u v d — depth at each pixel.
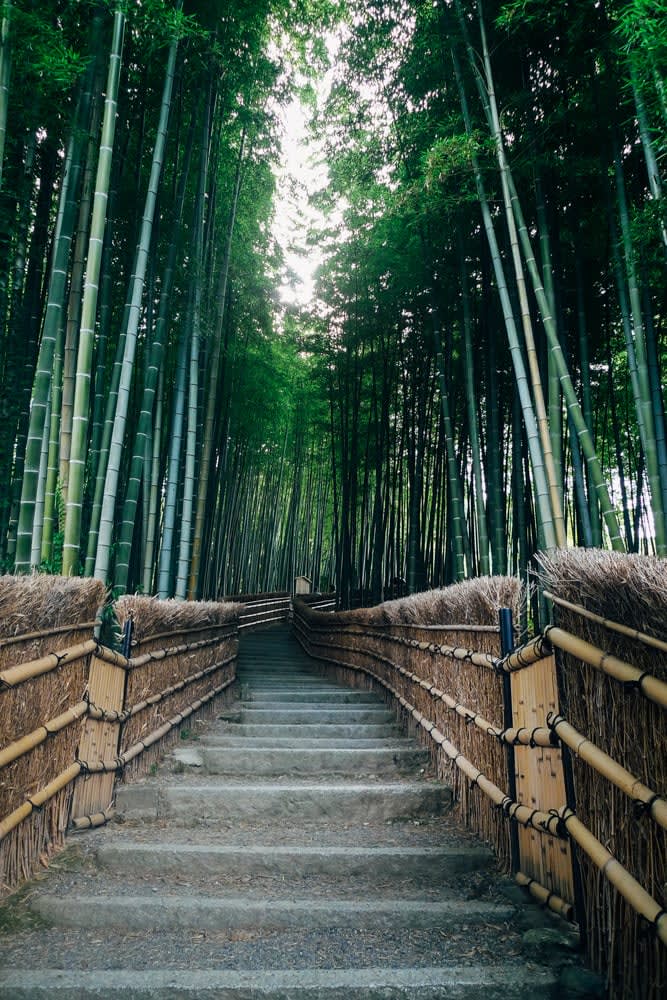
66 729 2.57
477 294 6.62
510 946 1.90
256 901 2.17
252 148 7.16
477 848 2.59
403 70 5.95
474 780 2.79
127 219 5.21
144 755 3.54
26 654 2.17
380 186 7.48
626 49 3.39
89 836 2.69
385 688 5.29
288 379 11.06
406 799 3.15
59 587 2.35
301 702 5.52
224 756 3.70
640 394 4.13
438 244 6.36
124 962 1.84
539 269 5.52
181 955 1.89
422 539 8.16
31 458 3.23
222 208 7.40
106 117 3.37
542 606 3.71
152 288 4.83
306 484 15.76
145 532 5.68
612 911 1.62
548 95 4.97
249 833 2.85
